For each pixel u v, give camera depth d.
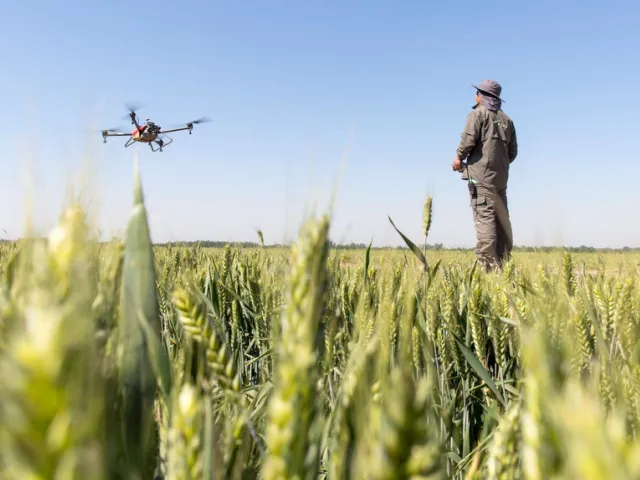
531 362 0.75
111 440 1.02
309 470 0.97
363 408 1.06
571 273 3.08
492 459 1.05
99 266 1.32
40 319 0.56
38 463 0.52
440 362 3.04
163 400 1.27
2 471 0.55
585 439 0.50
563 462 0.66
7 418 0.53
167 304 3.19
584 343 2.16
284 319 1.03
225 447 1.28
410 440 0.65
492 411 2.34
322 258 1.06
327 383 2.09
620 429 0.53
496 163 10.16
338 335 2.49
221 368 1.33
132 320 1.30
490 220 10.00
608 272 3.72
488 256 9.80
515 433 1.04
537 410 0.73
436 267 3.31
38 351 0.53
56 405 0.53
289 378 0.95
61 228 0.82
